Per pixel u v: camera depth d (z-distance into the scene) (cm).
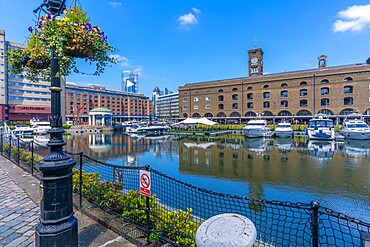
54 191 244
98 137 3312
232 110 5712
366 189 792
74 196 473
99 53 283
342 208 623
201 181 910
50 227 241
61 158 252
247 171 1087
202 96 6212
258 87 5347
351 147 1970
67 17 253
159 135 3647
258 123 3194
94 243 293
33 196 492
